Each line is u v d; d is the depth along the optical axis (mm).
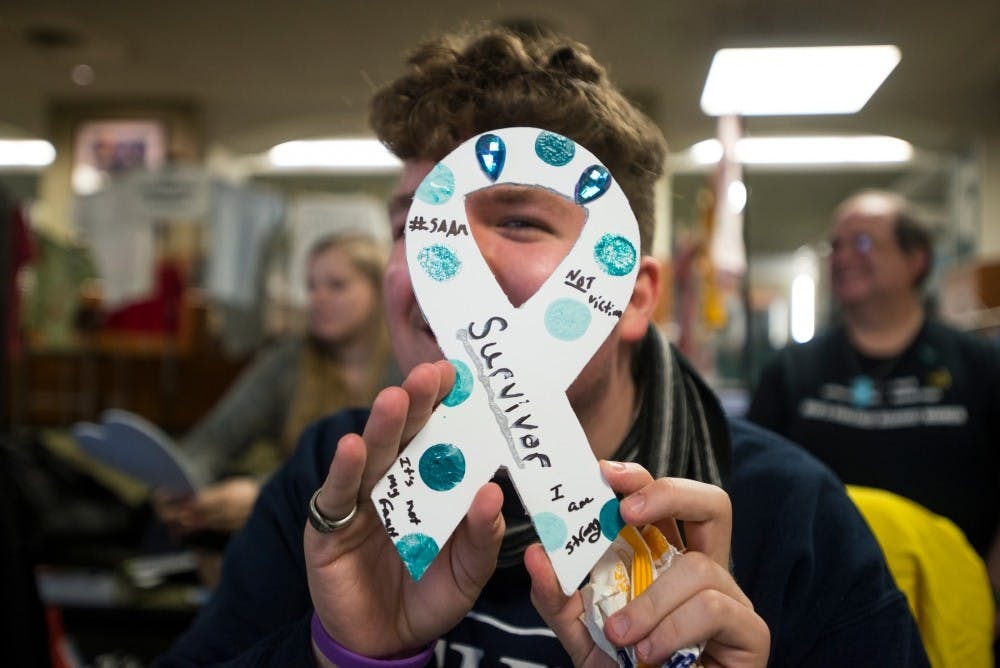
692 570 540
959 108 5129
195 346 3148
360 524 576
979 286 3152
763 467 793
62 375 3066
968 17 4016
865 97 4203
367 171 6254
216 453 1884
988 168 5129
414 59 756
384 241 3141
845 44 3865
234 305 3092
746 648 542
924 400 1725
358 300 1885
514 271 633
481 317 578
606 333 586
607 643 548
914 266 1808
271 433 1978
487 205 643
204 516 1513
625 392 768
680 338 2643
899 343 1792
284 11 4207
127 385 3096
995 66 4664
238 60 4801
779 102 4246
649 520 535
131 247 2893
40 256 2971
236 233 2979
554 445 564
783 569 721
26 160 6203
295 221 3041
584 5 4000
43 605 1406
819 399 1824
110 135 5363
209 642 794
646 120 768
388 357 1931
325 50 4656
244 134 5438
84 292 3125
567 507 558
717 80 3949
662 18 4121
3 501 1358
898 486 1700
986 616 891
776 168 6438
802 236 8977
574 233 650
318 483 840
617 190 608
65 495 2016
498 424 563
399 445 548
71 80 5094
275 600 809
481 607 723
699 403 801
